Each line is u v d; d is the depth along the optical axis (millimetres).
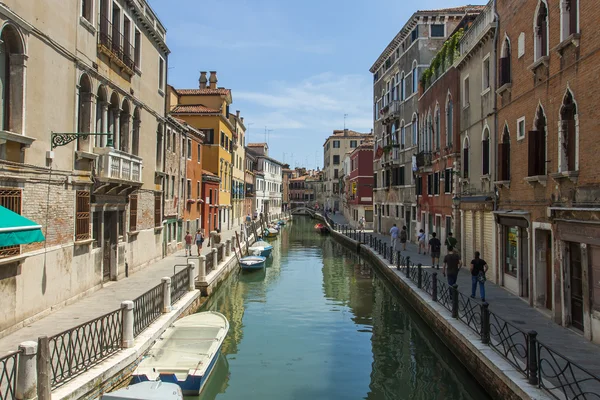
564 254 9703
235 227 42438
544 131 10828
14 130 8820
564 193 9781
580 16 9086
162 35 18797
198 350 9180
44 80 9680
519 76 12430
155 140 18578
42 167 9609
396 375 9719
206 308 15211
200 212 29312
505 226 14188
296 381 9406
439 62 22266
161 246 20047
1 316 8281
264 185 65875
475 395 8453
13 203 8570
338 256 30266
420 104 25953
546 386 6527
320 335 12625
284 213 80125
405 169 30188
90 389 6602
